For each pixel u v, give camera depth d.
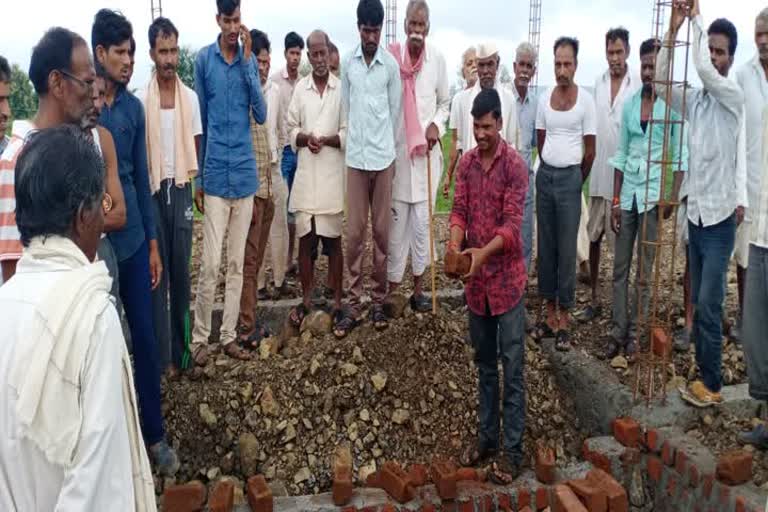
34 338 1.66
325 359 4.79
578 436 4.76
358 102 4.86
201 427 4.39
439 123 5.18
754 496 3.56
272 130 5.99
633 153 4.84
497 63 5.48
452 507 3.84
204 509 3.70
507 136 5.55
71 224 1.81
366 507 3.78
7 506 1.68
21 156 1.82
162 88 4.36
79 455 1.64
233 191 4.70
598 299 5.80
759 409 4.34
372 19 4.68
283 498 3.84
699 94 4.22
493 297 3.88
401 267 5.36
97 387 1.67
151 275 3.99
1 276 2.57
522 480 4.04
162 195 4.41
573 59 4.90
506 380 4.02
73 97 2.67
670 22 3.99
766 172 3.76
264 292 6.12
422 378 4.78
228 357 4.93
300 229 5.23
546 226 5.14
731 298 5.91
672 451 3.97
